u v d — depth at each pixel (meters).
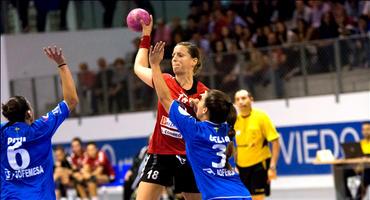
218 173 12.50
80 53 41.59
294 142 33.62
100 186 33.62
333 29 35.22
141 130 36.31
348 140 32.38
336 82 32.66
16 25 40.81
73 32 41.56
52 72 40.84
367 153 25.98
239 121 22.05
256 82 34.03
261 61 33.91
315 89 33.09
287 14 38.19
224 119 12.70
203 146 12.48
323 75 32.84
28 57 40.88
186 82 14.25
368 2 36.31
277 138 21.84
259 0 38.44
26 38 40.91
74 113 37.94
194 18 39.78
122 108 36.78
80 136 37.75
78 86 37.66
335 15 35.72
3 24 40.41
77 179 31.83
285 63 33.53
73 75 37.69
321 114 32.94
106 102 37.16
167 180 14.41
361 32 34.97
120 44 41.66
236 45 37.03
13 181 13.41
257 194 21.98
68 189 35.16
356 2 37.09
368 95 31.95
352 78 32.31
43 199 13.37
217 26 38.31
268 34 36.34
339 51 32.50
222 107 12.61
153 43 39.06
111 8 41.69
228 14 38.56
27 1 40.91
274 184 34.22
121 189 37.47
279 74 33.66
